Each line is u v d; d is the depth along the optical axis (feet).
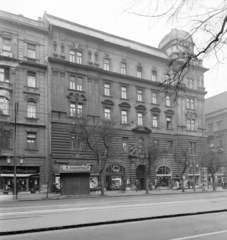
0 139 110.01
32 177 120.57
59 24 138.21
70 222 34.53
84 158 130.41
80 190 110.11
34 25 129.49
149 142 150.10
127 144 147.84
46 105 128.06
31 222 34.99
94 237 28.17
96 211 45.55
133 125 151.23
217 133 230.07
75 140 131.13
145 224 34.71
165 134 161.38
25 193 116.88
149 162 133.28
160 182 155.33
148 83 160.15
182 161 160.66
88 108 137.90
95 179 132.16
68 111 132.46
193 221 36.63
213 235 28.50
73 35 139.85
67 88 133.59
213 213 43.86
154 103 161.27
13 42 125.18
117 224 34.76
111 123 126.82
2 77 121.08
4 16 123.95
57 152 125.59
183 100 172.76
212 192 127.75
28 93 124.77
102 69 144.15
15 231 29.81
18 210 49.73
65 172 108.68
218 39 16.75
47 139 125.39
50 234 29.68
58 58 132.98
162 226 33.37
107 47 151.02
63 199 91.25
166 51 169.48
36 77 128.16
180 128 168.04
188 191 138.92
